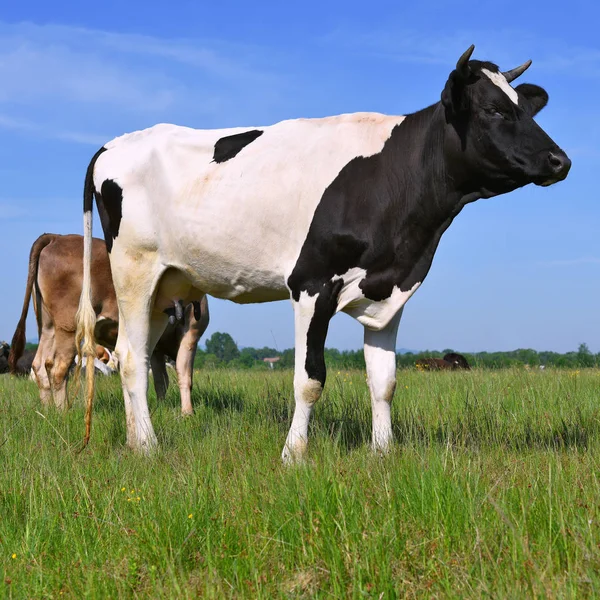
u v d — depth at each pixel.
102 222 6.80
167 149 6.31
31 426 6.77
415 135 5.52
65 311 8.66
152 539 3.66
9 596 3.31
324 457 4.90
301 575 3.29
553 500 3.69
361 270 5.47
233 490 4.31
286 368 15.70
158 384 9.16
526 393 7.94
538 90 5.48
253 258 5.81
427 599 3.00
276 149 5.79
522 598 2.80
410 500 3.86
